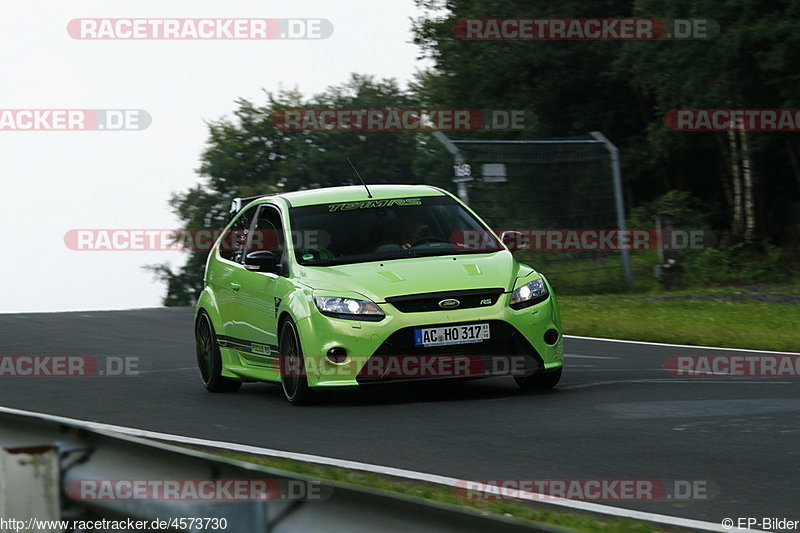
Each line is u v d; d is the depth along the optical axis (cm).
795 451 2284
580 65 12206
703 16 9356
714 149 11512
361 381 2992
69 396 3550
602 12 11906
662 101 10119
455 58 12925
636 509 1822
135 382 3903
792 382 3406
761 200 11012
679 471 2114
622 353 4384
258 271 3409
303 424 2786
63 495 1460
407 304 3009
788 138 10412
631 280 8375
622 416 2758
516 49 12081
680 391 3209
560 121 12631
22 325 6259
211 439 2616
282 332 3181
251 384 3881
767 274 9275
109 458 1516
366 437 2556
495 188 7969
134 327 6044
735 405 2917
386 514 1159
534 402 3006
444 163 15988
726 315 6038
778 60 8856
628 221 10888
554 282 8081
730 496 1908
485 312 3020
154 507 1310
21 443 1811
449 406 2983
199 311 3775
